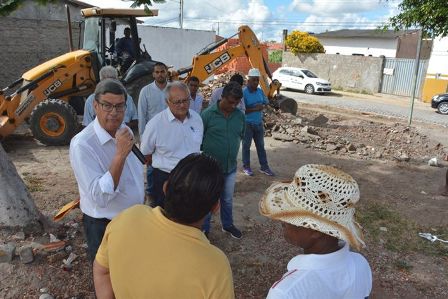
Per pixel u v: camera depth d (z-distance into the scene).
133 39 9.59
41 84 8.55
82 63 9.06
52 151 7.98
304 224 1.42
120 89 2.51
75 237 4.22
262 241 4.65
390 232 5.14
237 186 6.42
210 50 10.84
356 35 36.88
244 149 6.87
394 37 34.47
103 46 9.39
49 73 8.60
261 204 1.61
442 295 3.88
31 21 14.64
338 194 1.41
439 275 4.22
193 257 1.43
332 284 1.38
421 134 12.15
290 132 10.09
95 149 2.53
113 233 1.56
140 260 1.46
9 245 3.79
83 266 3.76
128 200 2.71
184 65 22.30
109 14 9.24
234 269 4.05
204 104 12.23
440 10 6.57
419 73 24.64
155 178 3.94
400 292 3.89
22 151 7.92
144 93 5.23
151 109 5.21
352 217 1.49
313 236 1.46
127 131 2.41
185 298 1.42
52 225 4.39
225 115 4.16
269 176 7.02
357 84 27.78
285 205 1.48
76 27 15.45
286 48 34.12
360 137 11.42
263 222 5.15
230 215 4.59
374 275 4.14
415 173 7.80
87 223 2.73
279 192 1.57
